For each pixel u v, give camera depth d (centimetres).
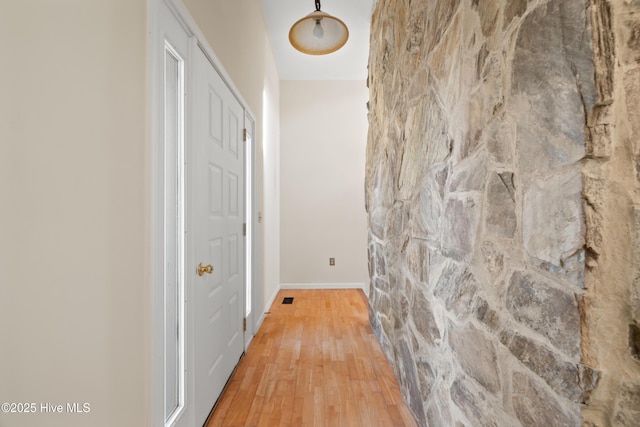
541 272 78
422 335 167
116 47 99
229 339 225
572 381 68
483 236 107
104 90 93
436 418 147
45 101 75
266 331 321
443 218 141
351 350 274
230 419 180
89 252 88
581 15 66
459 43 127
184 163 151
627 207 62
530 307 82
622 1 63
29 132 71
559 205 72
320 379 225
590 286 65
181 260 149
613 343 62
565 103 71
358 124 513
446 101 139
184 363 149
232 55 232
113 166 98
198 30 160
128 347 105
